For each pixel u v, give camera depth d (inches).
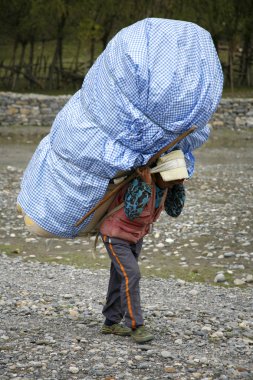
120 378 323.3
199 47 345.7
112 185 357.1
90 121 346.6
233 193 965.8
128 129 341.4
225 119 1727.4
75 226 361.1
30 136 1549.0
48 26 2146.9
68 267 617.6
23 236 746.8
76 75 2257.6
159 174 358.3
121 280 369.7
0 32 2134.6
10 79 2178.9
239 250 682.8
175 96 339.3
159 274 602.5
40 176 359.9
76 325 414.3
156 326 418.0
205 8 2175.2
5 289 519.2
